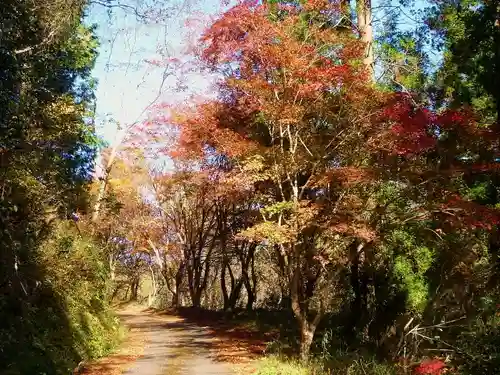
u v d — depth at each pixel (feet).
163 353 52.26
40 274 41.19
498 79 37.91
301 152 42.78
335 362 40.81
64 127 44.06
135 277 149.79
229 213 88.38
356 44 42.09
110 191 81.25
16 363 30.09
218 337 64.59
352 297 55.77
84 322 48.80
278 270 82.12
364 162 40.47
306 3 43.42
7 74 28.22
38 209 40.47
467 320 36.73
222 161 63.31
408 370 37.35
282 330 62.39
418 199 38.42
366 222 39.45
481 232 41.55
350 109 40.37
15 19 29.43
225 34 43.83
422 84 51.21
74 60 51.29
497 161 38.06
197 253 108.78
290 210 41.42
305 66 38.86
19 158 35.78
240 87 43.09
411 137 35.09
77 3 35.73
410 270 48.37
